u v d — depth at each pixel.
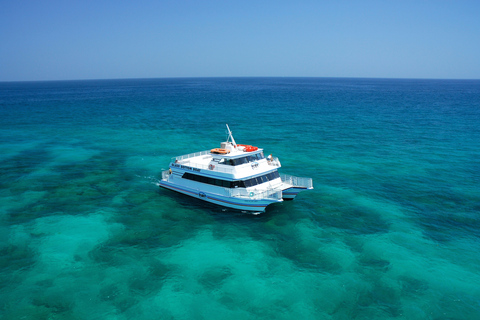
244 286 21.23
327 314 18.83
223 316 18.67
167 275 22.31
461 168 45.97
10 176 42.19
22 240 26.38
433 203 34.16
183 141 65.06
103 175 43.72
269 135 69.69
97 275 22.11
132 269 22.88
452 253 24.98
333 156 52.75
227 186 33.12
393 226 29.25
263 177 34.84
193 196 36.16
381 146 59.31
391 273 22.52
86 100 153.75
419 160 50.09
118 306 19.30
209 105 130.25
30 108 118.06
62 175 43.19
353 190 38.06
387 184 39.94
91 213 31.81
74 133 72.06
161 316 18.61
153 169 47.03
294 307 19.38
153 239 27.12
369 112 106.69
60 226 28.94
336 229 28.88
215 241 26.98
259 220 30.89
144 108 119.94
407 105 128.25
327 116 97.62
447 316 18.67
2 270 22.34
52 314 18.56
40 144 61.03
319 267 23.30
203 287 21.12
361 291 20.70
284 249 25.75
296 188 33.84
